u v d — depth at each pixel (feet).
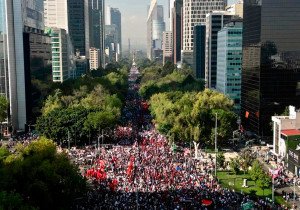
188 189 443.73
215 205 407.44
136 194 406.21
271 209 406.41
